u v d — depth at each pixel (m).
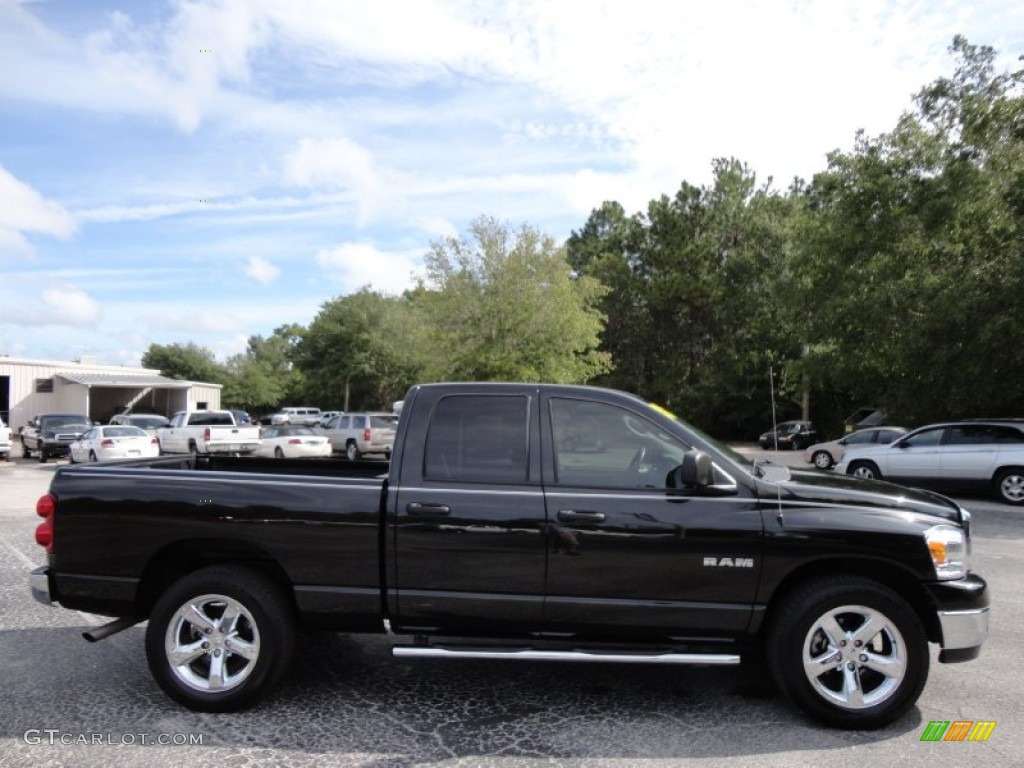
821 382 25.41
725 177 42.88
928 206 19.91
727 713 4.13
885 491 4.25
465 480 4.17
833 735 3.84
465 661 5.01
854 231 21.91
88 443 21.56
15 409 38.03
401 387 55.97
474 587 4.07
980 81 20.03
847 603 3.88
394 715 4.10
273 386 75.12
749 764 3.52
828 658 3.93
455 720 4.03
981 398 18.70
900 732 3.88
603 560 3.99
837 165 23.03
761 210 41.44
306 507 4.15
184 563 4.45
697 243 42.38
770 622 4.02
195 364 71.88
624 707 4.21
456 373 32.22
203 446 22.89
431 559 4.08
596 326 32.50
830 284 22.69
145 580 4.29
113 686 4.52
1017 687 4.52
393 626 4.18
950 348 19.02
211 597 4.16
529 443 4.23
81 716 4.07
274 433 24.61
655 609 3.97
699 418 43.75
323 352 56.16
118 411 46.94
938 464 14.54
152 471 4.34
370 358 54.34
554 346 31.72
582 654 3.94
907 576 3.99
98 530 4.27
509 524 4.04
